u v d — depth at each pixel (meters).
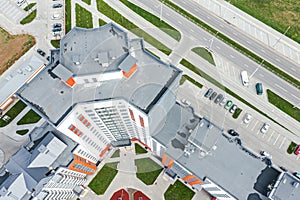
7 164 66.69
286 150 88.88
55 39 108.50
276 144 89.75
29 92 53.41
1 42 108.69
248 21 109.94
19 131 93.31
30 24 111.69
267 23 109.44
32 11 113.88
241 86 98.12
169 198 83.50
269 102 95.94
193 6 112.75
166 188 84.25
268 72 100.88
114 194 84.31
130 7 112.38
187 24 107.94
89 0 114.06
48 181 64.56
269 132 91.44
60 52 53.25
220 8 112.50
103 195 84.25
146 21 109.12
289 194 63.75
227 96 95.00
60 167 65.44
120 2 113.56
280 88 98.31
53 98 52.75
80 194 82.88
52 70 53.00
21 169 65.44
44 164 65.44
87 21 110.81
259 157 68.56
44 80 54.03
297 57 103.44
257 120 93.06
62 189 73.94
